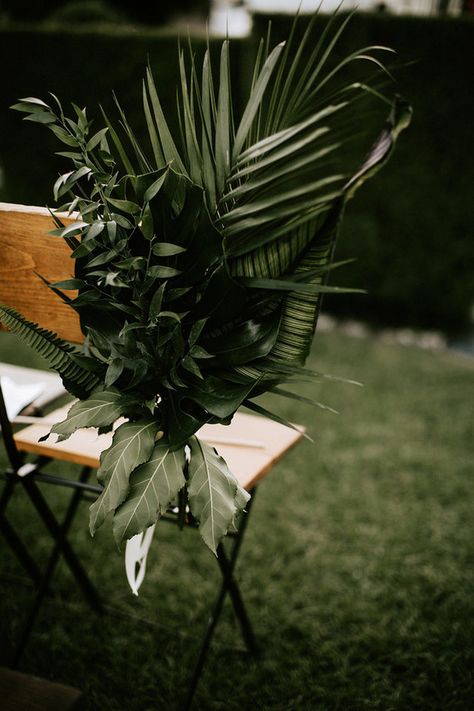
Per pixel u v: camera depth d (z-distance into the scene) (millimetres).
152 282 1203
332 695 1937
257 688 1964
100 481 1184
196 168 1274
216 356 1297
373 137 4746
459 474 3139
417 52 4648
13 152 5988
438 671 2025
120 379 1332
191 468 1214
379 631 2174
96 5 6844
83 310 1331
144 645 2113
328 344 4867
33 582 2303
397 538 2656
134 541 1531
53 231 1204
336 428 3566
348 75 4715
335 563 2514
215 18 9859
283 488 2990
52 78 5602
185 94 1241
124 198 1252
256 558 2525
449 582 2400
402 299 5348
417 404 3891
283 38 4820
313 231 1228
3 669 1153
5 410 1563
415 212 5047
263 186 1307
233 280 1212
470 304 5215
